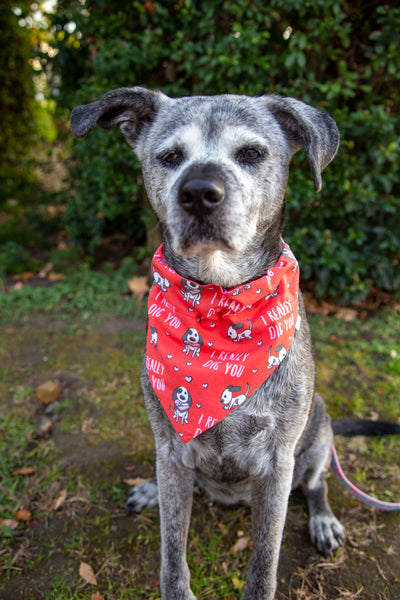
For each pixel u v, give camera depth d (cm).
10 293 118
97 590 53
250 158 48
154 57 105
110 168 115
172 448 51
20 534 59
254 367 48
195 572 55
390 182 106
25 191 192
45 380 88
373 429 71
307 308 115
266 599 48
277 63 103
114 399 83
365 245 113
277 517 49
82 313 113
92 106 52
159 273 51
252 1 95
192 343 49
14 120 201
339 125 100
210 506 64
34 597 52
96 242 137
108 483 66
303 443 58
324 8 93
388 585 53
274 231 51
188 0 97
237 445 50
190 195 42
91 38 115
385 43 98
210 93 105
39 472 68
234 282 50
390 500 63
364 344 99
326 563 55
